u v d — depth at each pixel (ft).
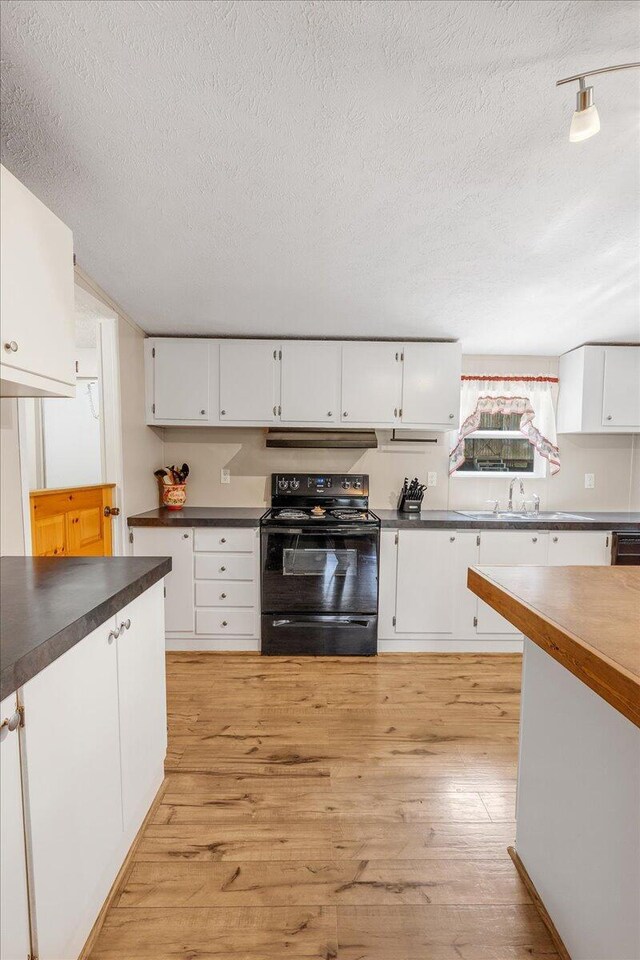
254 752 6.62
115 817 4.39
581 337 10.53
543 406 11.93
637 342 10.89
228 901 4.40
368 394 10.71
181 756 6.51
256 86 3.72
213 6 3.07
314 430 11.23
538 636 3.59
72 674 3.58
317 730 7.18
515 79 3.64
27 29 3.25
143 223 5.94
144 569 5.07
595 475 12.15
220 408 10.67
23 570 5.00
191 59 3.48
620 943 3.23
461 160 4.64
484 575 4.88
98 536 8.70
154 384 10.57
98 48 3.40
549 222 5.84
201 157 4.63
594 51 3.39
